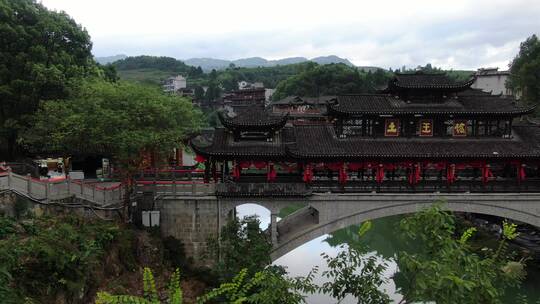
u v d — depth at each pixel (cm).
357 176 5216
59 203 3909
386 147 4962
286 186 4716
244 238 4262
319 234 4884
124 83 5400
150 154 5078
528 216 5084
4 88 5250
